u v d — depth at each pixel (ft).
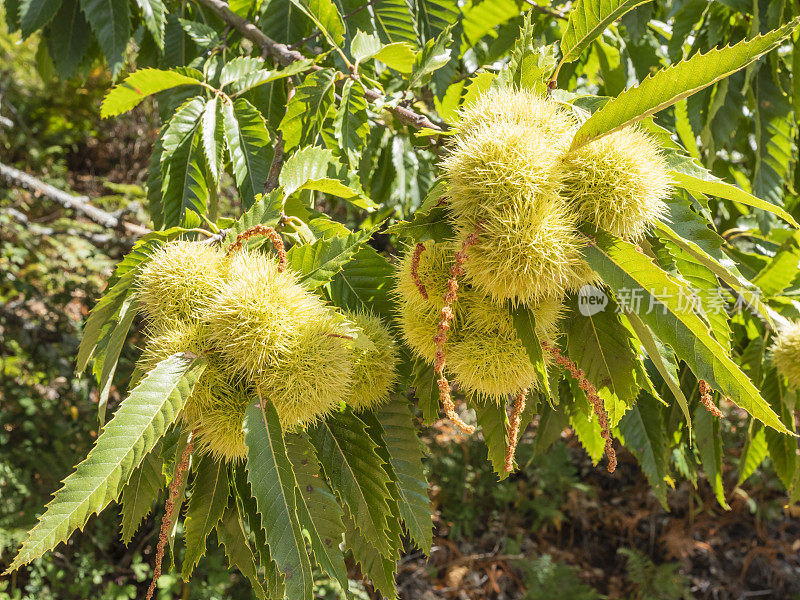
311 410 4.22
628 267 3.89
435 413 5.22
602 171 4.00
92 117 34.30
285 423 4.24
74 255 21.26
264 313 4.09
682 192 5.19
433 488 21.81
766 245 8.52
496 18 8.96
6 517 15.69
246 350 4.07
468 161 4.04
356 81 6.52
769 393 7.20
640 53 9.41
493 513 22.13
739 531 21.95
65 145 34.47
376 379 4.83
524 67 5.02
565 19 8.52
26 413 18.11
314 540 4.28
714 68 3.73
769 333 7.10
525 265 3.88
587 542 21.89
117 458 3.73
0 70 31.35
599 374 4.55
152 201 7.34
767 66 8.39
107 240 15.90
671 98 3.83
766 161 8.48
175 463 4.52
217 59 8.29
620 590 20.39
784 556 21.33
